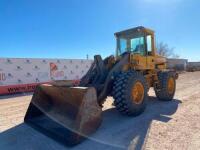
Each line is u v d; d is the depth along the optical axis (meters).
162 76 6.41
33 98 4.28
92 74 4.68
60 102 4.12
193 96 7.19
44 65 11.89
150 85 6.22
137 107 4.54
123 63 4.82
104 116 4.70
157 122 4.14
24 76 10.81
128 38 6.03
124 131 3.67
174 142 3.13
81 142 3.20
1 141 3.36
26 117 4.29
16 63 10.45
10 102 7.30
